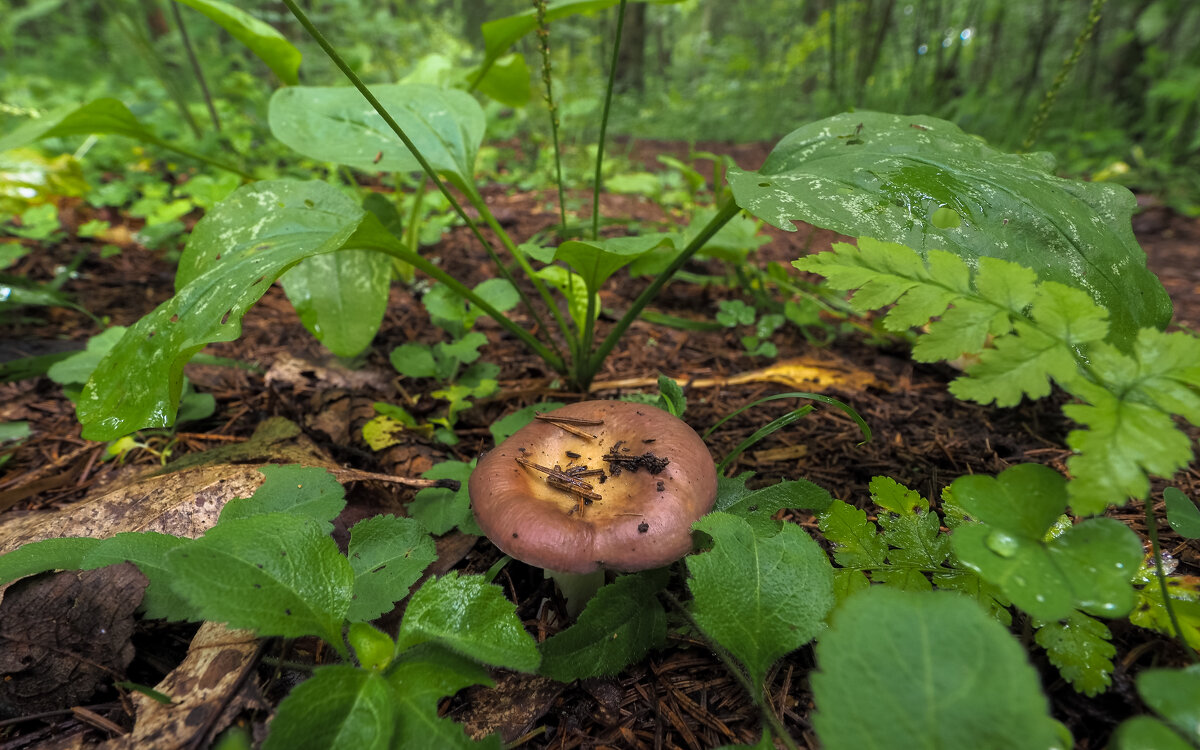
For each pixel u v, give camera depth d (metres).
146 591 0.14
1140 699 0.13
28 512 0.20
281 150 0.64
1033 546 0.12
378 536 0.16
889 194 0.18
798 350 0.35
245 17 0.30
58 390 0.28
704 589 0.13
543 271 0.27
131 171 0.56
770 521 0.16
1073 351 0.13
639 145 0.95
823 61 1.08
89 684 0.14
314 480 0.18
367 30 0.79
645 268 0.32
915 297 0.14
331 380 0.29
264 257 0.19
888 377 0.31
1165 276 0.48
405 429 0.25
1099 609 0.11
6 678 0.13
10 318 0.33
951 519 0.16
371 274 0.26
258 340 0.33
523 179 0.71
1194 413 0.11
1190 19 0.84
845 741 0.09
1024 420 0.26
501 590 0.13
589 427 0.18
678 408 0.20
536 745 0.14
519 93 0.39
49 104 0.73
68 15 1.11
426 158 0.26
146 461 0.23
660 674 0.15
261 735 0.12
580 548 0.14
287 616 0.12
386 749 0.11
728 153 0.90
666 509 0.15
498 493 0.15
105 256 0.42
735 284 0.42
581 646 0.14
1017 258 0.16
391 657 0.13
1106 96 0.87
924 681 0.10
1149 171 0.72
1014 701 0.09
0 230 0.41
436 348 0.28
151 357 0.18
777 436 0.25
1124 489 0.11
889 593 0.10
